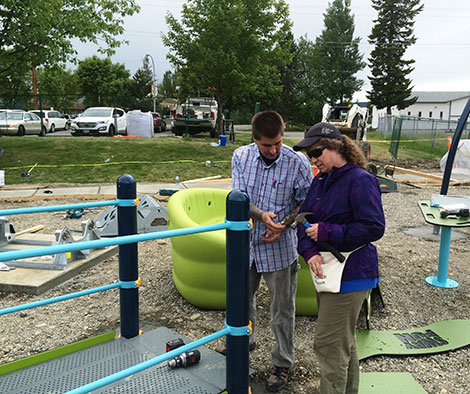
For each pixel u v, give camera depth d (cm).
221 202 521
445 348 354
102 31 1424
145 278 509
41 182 1144
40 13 1249
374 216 217
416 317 413
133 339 322
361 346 354
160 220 689
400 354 344
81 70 4988
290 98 5859
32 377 269
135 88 5503
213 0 1881
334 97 6122
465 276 525
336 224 226
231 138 1997
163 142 1684
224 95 2116
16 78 1530
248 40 1938
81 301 444
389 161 1808
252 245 285
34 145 1523
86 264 537
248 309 234
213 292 413
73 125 2009
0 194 989
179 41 1914
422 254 609
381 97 5525
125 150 1488
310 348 355
